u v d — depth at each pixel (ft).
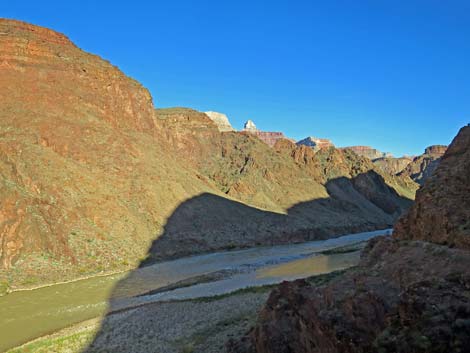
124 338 83.15
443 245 61.05
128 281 141.59
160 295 120.57
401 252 57.31
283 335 52.06
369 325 38.70
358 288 45.03
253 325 75.56
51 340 83.30
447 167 81.20
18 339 86.12
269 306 58.70
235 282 135.85
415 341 30.58
